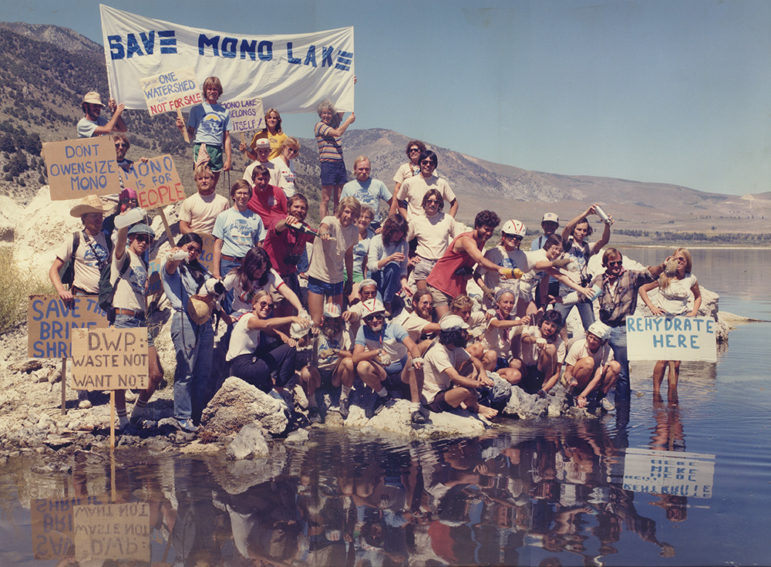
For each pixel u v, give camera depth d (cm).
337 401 867
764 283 3822
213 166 1023
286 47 1247
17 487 574
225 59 1226
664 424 808
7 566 418
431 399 823
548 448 702
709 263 7231
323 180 1107
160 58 1196
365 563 422
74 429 745
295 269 869
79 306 784
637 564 424
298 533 472
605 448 699
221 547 448
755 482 582
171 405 830
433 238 960
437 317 902
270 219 902
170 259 738
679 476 600
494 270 873
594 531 475
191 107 1056
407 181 998
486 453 685
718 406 905
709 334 945
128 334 733
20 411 796
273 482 587
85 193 818
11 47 8081
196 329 768
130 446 712
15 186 5344
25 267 1164
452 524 489
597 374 902
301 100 1260
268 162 1035
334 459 664
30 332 780
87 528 481
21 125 6550
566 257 998
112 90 1180
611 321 979
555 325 917
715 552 440
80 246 796
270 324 768
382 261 910
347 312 828
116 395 748
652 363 1328
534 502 534
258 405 752
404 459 662
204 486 576
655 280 993
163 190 928
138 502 536
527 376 922
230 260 843
